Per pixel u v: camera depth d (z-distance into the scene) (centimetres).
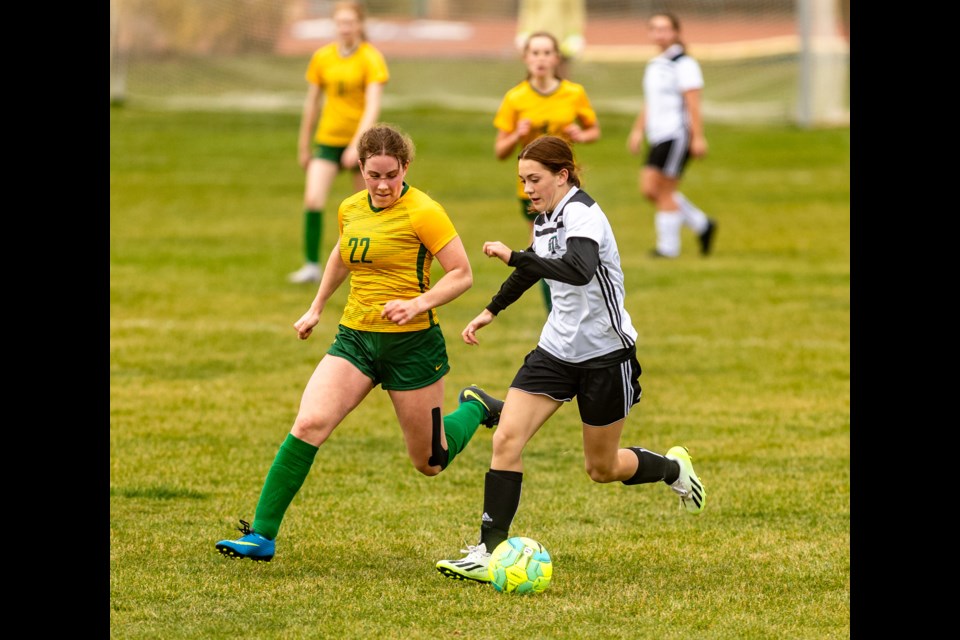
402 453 2736
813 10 8781
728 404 3114
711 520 2291
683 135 5003
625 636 1742
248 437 2812
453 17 10781
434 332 2059
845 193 6675
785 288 4500
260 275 4656
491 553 2002
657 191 5078
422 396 2066
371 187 1992
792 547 2134
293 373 3388
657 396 3184
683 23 10238
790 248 5319
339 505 2369
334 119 4381
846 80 8875
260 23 9644
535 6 7800
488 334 3869
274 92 9619
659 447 2759
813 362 3519
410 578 1989
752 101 9400
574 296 1962
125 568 2005
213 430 2861
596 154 7744
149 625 1770
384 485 2502
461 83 9731
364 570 2025
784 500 2398
